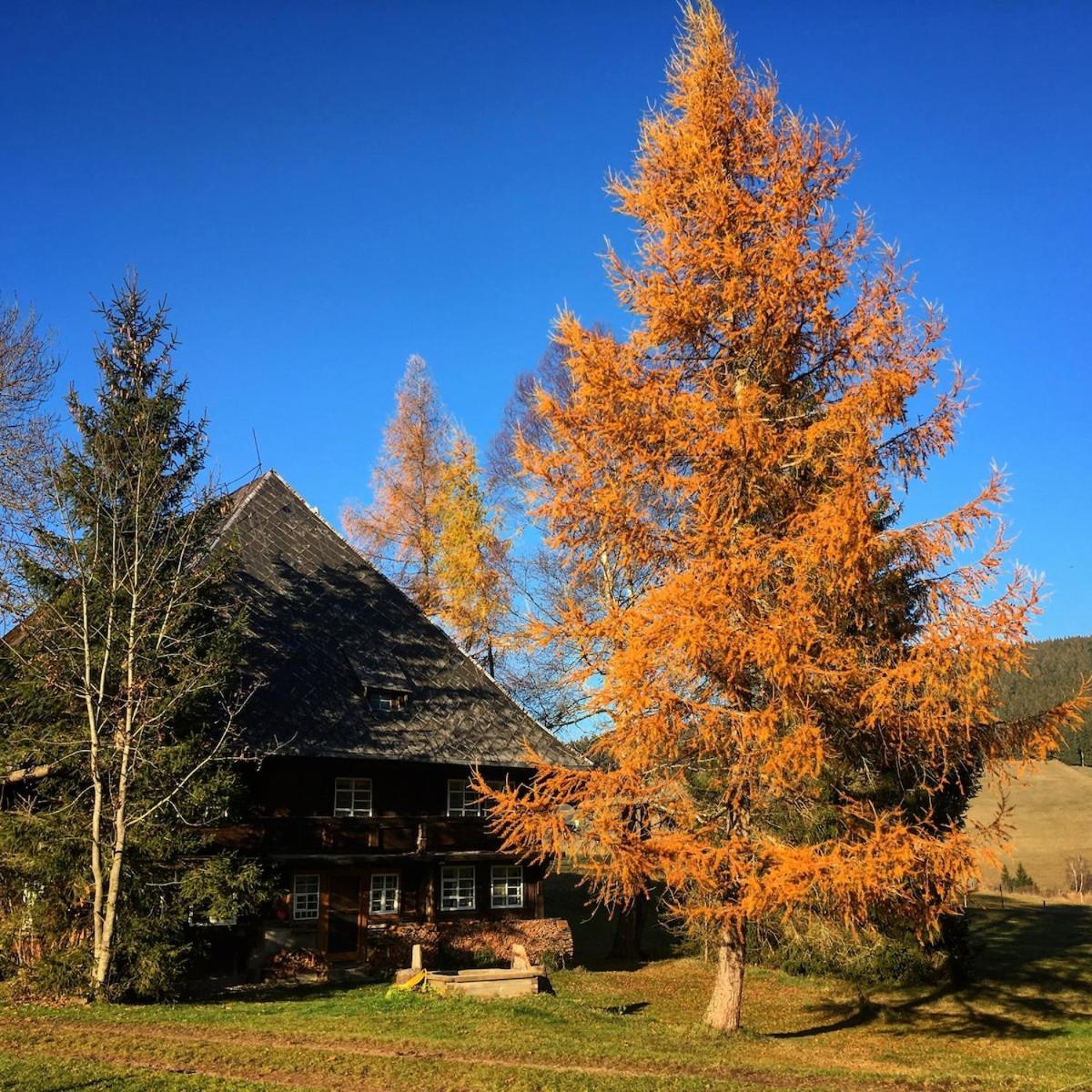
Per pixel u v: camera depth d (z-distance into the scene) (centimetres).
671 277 1444
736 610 1279
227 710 1839
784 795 1352
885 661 1319
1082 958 2570
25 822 1580
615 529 1388
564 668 2541
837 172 1455
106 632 1653
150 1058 1141
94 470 1727
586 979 2247
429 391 3309
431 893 2367
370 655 2522
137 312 1836
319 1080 1057
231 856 1744
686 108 1509
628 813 1420
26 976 1549
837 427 1289
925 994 2133
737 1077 1126
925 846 1185
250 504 2742
